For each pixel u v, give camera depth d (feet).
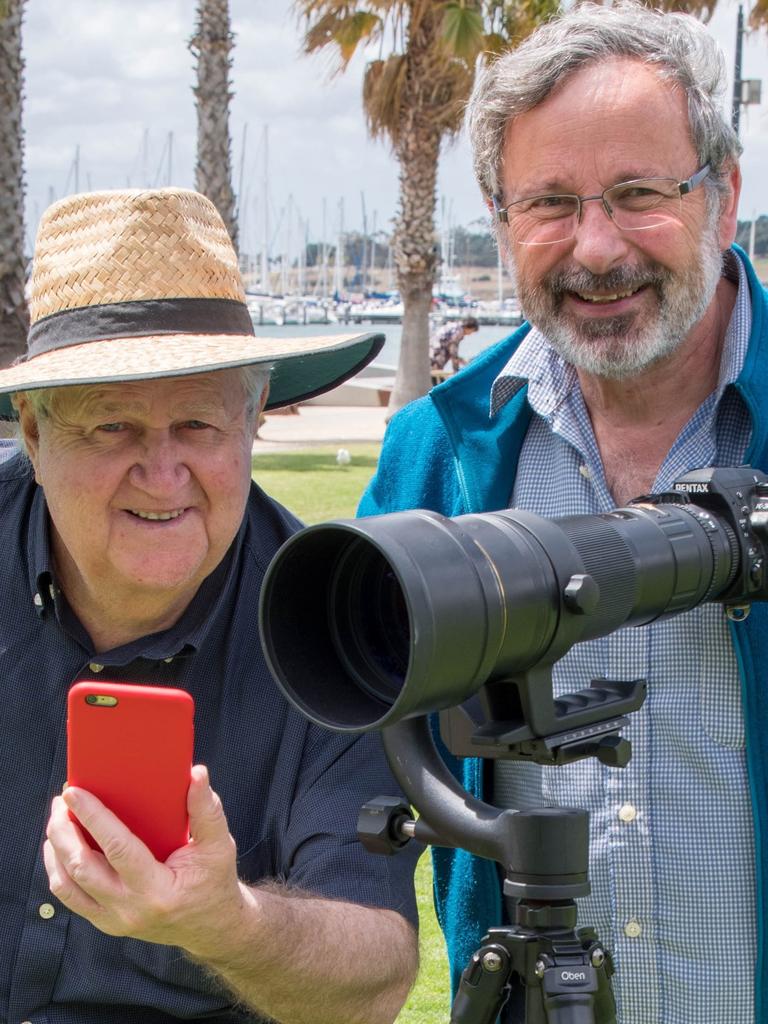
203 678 6.70
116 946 6.41
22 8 36.47
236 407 6.29
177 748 5.07
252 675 6.72
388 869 6.49
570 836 5.09
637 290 6.86
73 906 5.13
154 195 6.35
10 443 7.70
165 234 6.36
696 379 7.34
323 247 248.11
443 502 8.16
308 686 5.05
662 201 6.71
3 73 36.32
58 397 6.04
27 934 6.47
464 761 7.71
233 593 6.79
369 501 8.52
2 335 37.19
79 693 5.08
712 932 7.00
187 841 5.15
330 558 5.16
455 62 51.70
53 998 6.50
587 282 6.81
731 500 6.41
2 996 6.52
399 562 4.54
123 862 4.94
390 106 55.01
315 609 5.21
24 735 6.63
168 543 6.17
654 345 6.88
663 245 6.72
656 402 7.38
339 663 5.21
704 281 6.89
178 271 6.37
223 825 5.13
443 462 8.16
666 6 31.42
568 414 7.63
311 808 6.54
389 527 4.72
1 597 6.75
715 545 6.22
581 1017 5.07
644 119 6.64
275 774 6.68
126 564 6.16
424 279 57.26
